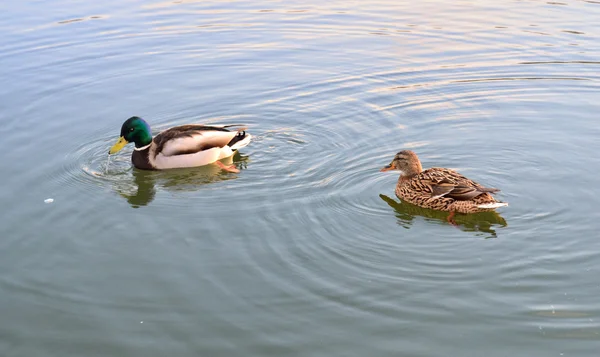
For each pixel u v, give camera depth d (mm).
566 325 8086
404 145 13133
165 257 9867
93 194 11930
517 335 7973
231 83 16203
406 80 16031
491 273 9125
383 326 8227
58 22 19938
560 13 19781
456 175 11109
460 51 17500
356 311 8492
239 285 9109
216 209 11227
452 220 10641
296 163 12711
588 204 10711
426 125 13922
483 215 10711
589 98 14898
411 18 19984
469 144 13023
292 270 9391
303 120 14391
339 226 10484
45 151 13297
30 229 10711
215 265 9602
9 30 19266
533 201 10883
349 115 14508
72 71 16812
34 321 8555
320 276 9219
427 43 18094
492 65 16609
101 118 14609
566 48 17297
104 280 9352
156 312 8641
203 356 7836
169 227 10711
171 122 14453
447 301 8609
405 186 11438
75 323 8492
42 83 16172
